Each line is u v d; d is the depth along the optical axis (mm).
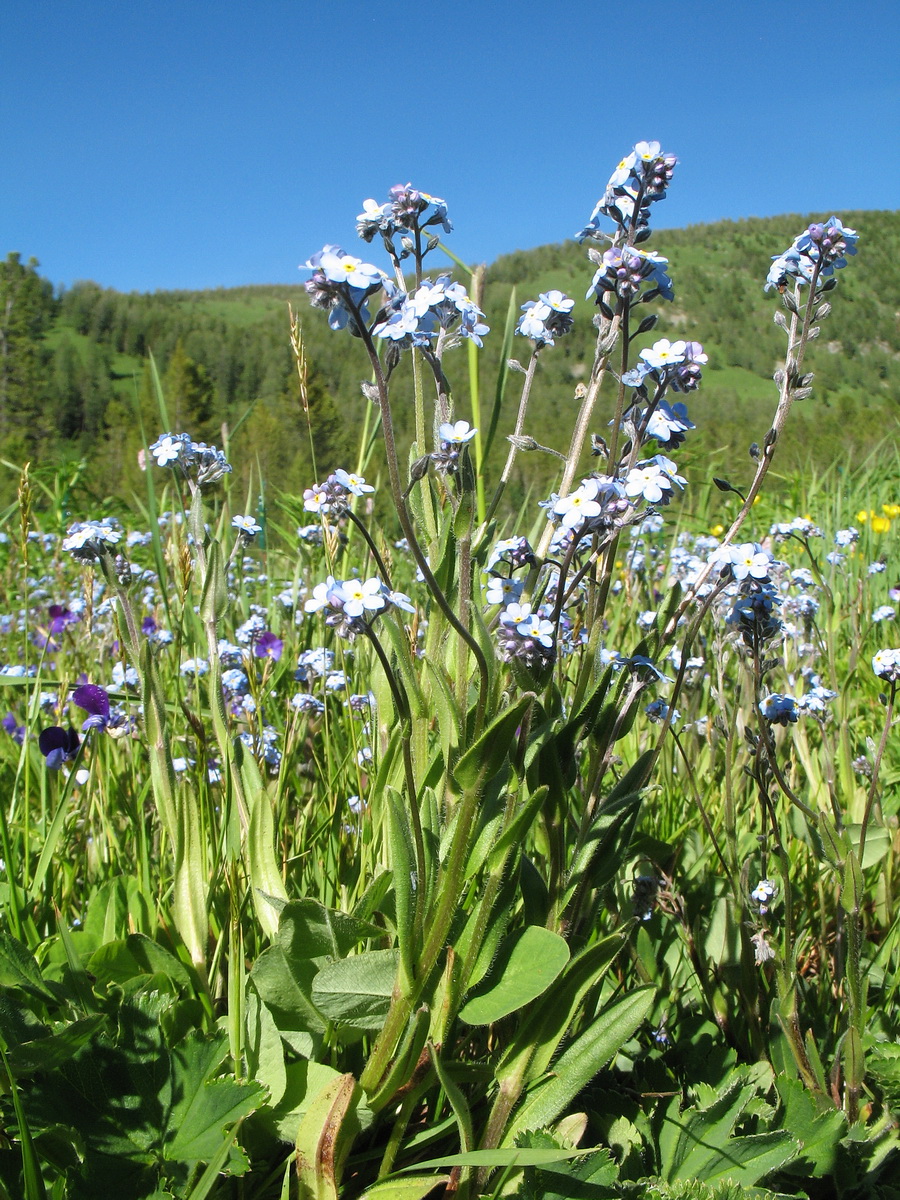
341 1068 2168
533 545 3324
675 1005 2623
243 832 2424
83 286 121312
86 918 2414
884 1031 2453
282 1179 1960
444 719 1987
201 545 2459
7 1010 1800
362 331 1745
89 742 3133
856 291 100062
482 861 1855
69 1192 1648
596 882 2107
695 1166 1992
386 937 2262
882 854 2875
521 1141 1803
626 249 2010
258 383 103875
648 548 5855
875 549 7781
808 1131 2113
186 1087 1786
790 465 12367
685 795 3537
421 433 2457
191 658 4055
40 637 5551
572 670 3051
